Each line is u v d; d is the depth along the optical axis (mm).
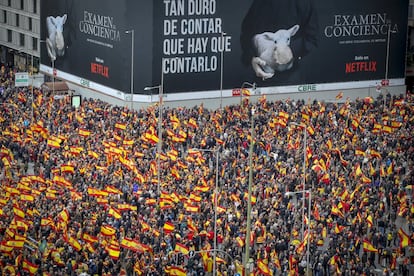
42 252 180250
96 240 183000
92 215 195250
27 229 188375
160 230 193375
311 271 183875
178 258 182500
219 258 182125
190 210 198500
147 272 175500
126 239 178625
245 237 189000
